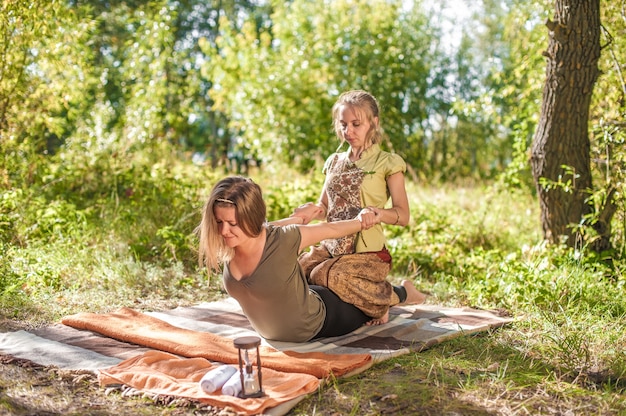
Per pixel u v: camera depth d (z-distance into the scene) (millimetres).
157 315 4816
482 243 7707
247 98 15281
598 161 6539
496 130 20656
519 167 8188
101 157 9148
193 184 8586
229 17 23734
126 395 3236
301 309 3904
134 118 11250
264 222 3725
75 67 9227
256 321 4012
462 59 22375
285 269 3746
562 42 6207
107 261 6094
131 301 5266
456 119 21094
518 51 8930
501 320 4684
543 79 7738
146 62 12047
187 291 5656
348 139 4375
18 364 3639
